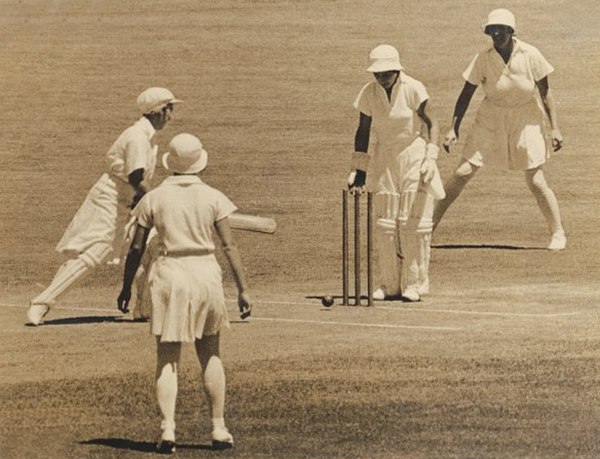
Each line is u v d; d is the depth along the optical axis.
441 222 20.17
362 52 27.16
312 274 17.52
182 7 30.27
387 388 12.33
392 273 16.34
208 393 10.74
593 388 12.31
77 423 11.42
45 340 14.28
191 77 25.73
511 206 20.81
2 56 27.05
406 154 16.17
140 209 10.76
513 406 11.77
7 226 19.34
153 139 15.28
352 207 20.52
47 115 24.08
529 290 16.52
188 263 10.55
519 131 18.72
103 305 16.06
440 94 24.97
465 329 14.58
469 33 27.45
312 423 11.36
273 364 13.18
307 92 25.28
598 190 21.11
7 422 11.45
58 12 29.75
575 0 28.81
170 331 10.44
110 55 27.23
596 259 18.02
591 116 23.80
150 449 10.73
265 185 21.33
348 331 14.53
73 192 20.89
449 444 10.80
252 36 28.31
